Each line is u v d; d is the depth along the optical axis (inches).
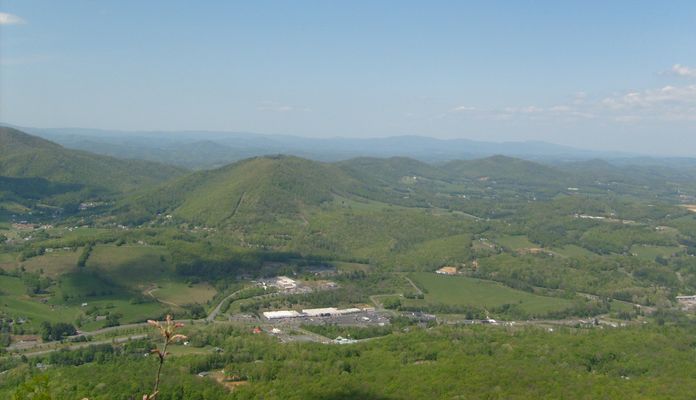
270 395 7519.7
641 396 7386.8
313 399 7283.5
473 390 7470.5
